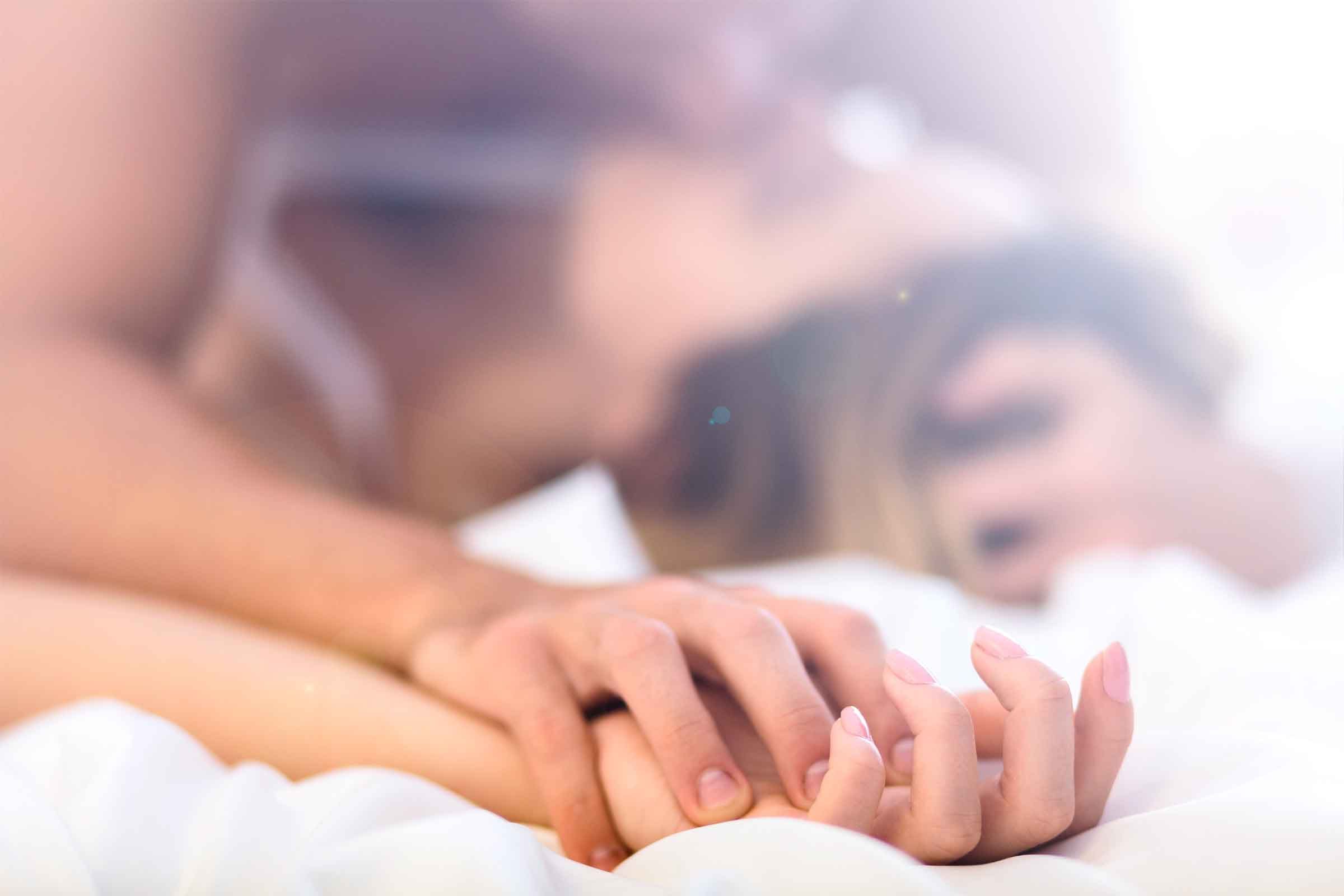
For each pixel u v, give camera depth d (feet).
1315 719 2.65
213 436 3.43
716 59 8.05
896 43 9.29
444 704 2.64
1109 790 2.29
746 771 2.39
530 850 2.14
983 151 9.59
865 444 6.45
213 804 2.26
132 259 3.84
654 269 7.47
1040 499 5.99
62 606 2.79
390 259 7.82
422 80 8.18
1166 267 6.88
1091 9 9.16
